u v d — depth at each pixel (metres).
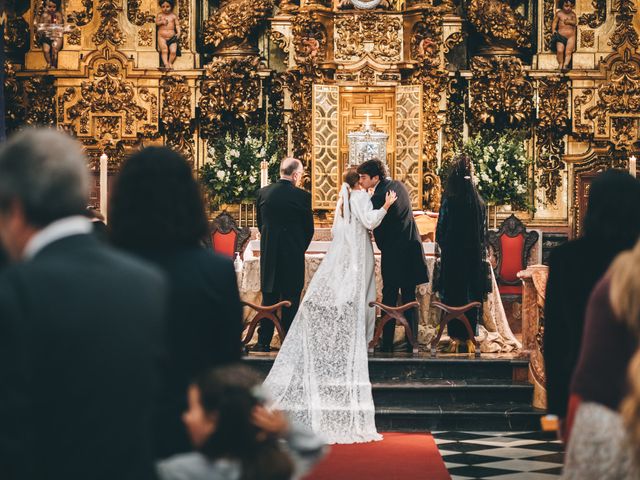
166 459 3.86
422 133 18.08
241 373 3.40
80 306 2.78
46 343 2.72
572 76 18.31
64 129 18.30
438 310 12.44
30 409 2.65
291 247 11.58
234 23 18.42
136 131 18.30
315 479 8.19
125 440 2.79
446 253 11.62
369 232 11.17
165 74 18.28
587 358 3.95
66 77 18.27
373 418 10.08
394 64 18.17
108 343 2.79
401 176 18.14
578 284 5.06
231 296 4.03
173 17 18.41
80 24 18.34
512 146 17.86
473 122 18.59
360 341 10.52
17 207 2.90
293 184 11.73
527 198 18.41
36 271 2.77
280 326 11.39
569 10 18.41
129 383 2.82
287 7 18.56
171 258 3.99
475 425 10.48
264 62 18.78
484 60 18.34
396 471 8.54
